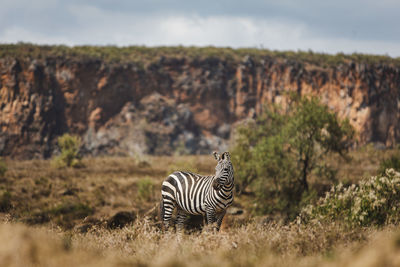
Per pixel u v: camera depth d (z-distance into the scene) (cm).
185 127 19925
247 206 6012
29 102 17825
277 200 5578
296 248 1527
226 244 1539
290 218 4956
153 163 12069
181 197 2394
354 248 1485
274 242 1541
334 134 6059
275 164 5909
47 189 6550
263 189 5856
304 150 5969
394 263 1107
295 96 6706
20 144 17325
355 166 9106
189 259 1362
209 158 13038
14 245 1270
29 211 5034
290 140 5997
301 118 5969
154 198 6438
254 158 6350
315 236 1622
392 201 2608
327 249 1531
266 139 6344
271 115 6969
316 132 5975
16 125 17425
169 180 2503
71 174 8675
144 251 1578
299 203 5388
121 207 5903
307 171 6216
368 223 2417
